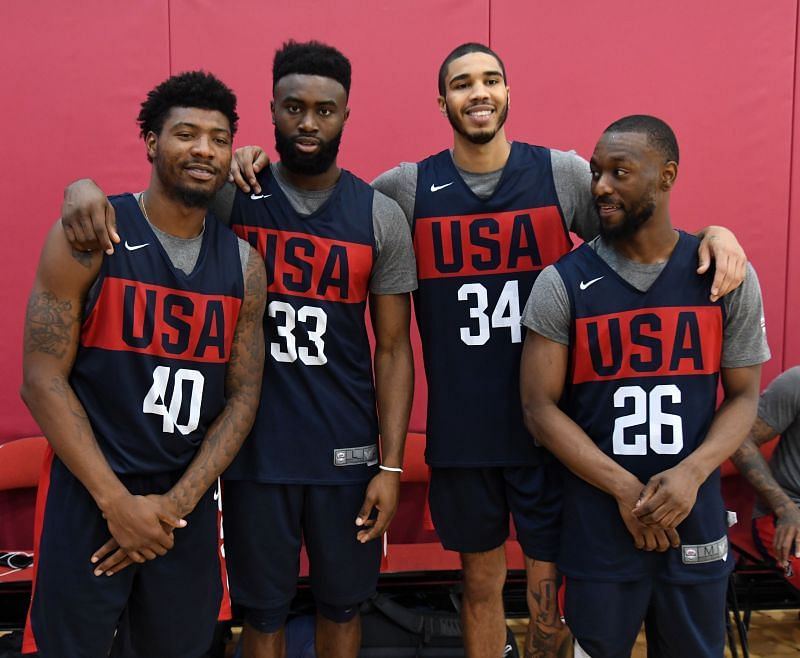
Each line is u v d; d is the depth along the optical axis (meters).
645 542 1.67
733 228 2.90
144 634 1.73
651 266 1.75
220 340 1.73
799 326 2.95
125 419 1.64
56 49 2.70
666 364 1.72
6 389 2.76
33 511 2.80
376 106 2.79
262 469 1.85
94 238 1.55
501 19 2.79
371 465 1.95
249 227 1.88
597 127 2.83
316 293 1.87
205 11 2.72
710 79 2.85
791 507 2.35
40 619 1.66
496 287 2.00
